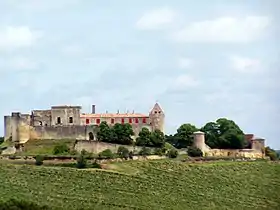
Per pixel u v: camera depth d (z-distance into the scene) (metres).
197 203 185.25
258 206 192.50
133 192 185.25
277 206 194.75
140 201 177.50
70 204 164.12
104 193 180.88
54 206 157.75
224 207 186.00
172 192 191.50
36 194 170.25
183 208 177.50
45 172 191.00
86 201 170.25
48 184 182.00
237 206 189.38
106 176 193.25
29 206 150.00
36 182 182.62
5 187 173.88
